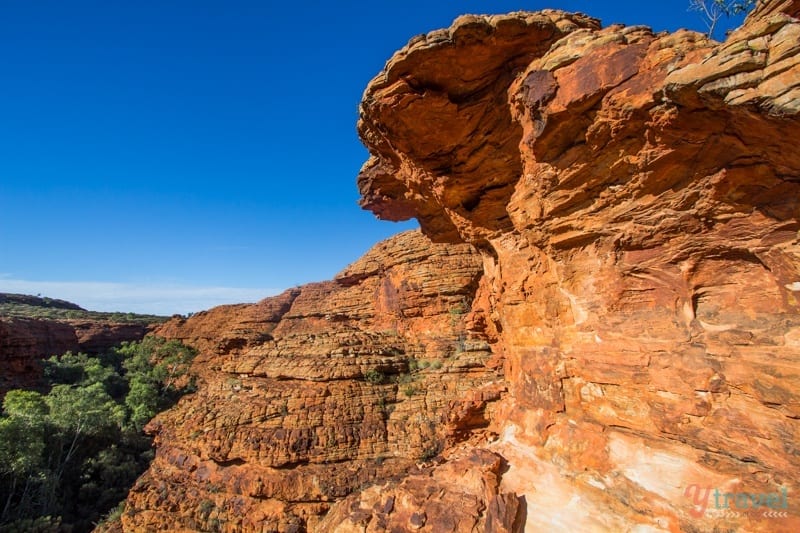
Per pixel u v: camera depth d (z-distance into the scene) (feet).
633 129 35.55
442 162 55.01
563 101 37.45
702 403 35.17
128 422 195.42
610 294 43.14
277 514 94.63
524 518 40.06
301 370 129.90
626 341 41.42
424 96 45.44
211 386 141.18
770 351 31.53
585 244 45.96
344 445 109.40
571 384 48.26
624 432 41.06
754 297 33.68
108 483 142.72
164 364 289.12
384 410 121.39
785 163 28.89
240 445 108.27
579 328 47.03
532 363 55.42
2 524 111.55
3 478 125.49
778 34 24.38
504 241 60.49
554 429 48.78
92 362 276.00
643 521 35.22
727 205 33.47
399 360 140.56
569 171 42.09
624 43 34.91
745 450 32.27
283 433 109.60
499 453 51.06
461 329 154.20
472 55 42.70
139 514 100.32
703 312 36.94
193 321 367.04
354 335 150.30
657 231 38.68
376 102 47.88
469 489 45.16
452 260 171.83
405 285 176.45
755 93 25.00
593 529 36.78
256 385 130.31
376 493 49.60
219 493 101.24
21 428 130.52
